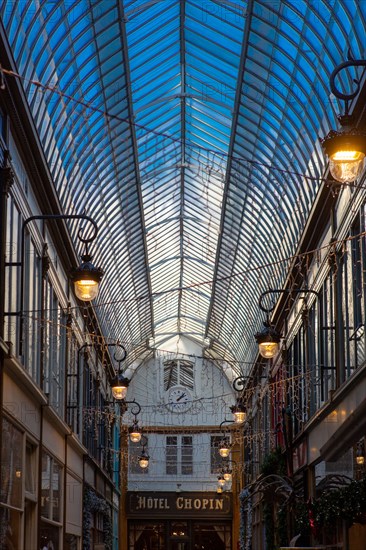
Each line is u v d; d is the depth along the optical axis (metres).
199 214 31.22
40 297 19.17
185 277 39.88
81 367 27.77
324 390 20.52
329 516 16.56
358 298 16.69
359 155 9.77
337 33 15.40
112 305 34.66
